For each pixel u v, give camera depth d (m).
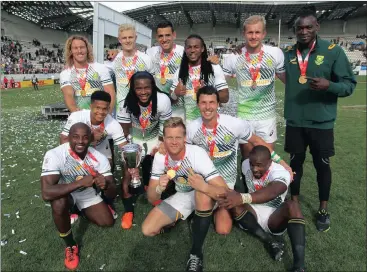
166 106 3.80
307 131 3.58
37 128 8.73
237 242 3.19
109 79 4.26
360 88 21.41
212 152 3.30
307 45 3.47
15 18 43.22
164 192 3.37
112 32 12.33
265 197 2.84
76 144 2.93
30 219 3.62
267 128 3.99
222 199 2.77
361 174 5.01
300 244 2.67
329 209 3.85
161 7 39.34
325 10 42.78
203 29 54.47
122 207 4.01
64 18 44.72
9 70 29.59
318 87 3.17
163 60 4.55
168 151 2.93
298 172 3.80
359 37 51.06
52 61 42.56
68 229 2.82
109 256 2.97
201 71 3.87
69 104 4.12
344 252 3.01
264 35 3.69
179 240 3.24
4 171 5.18
